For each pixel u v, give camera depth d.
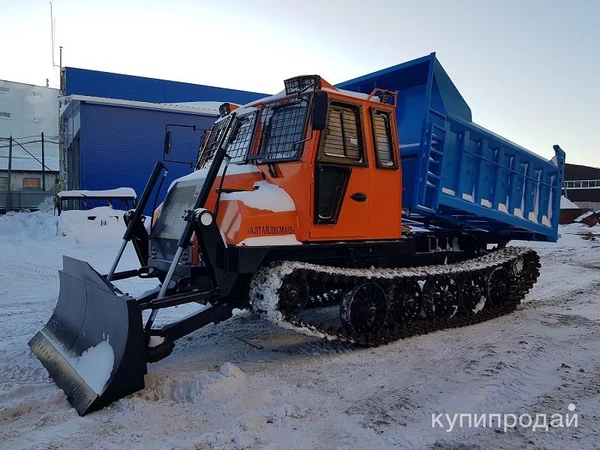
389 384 4.86
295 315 5.35
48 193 38.50
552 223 9.05
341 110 5.71
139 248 6.20
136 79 26.30
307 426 3.94
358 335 5.84
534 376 5.09
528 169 8.30
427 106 6.54
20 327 6.77
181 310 7.99
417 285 6.77
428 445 3.66
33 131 46.62
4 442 3.63
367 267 6.30
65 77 25.09
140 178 22.48
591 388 4.76
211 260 4.89
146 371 4.59
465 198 7.24
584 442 3.72
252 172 5.70
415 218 7.41
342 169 5.63
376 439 3.74
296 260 5.54
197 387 4.48
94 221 16.25
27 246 15.27
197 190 5.48
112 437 3.72
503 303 8.02
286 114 5.72
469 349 5.98
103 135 21.84
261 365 5.35
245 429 3.83
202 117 23.41
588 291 9.92
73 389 4.43
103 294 4.75
